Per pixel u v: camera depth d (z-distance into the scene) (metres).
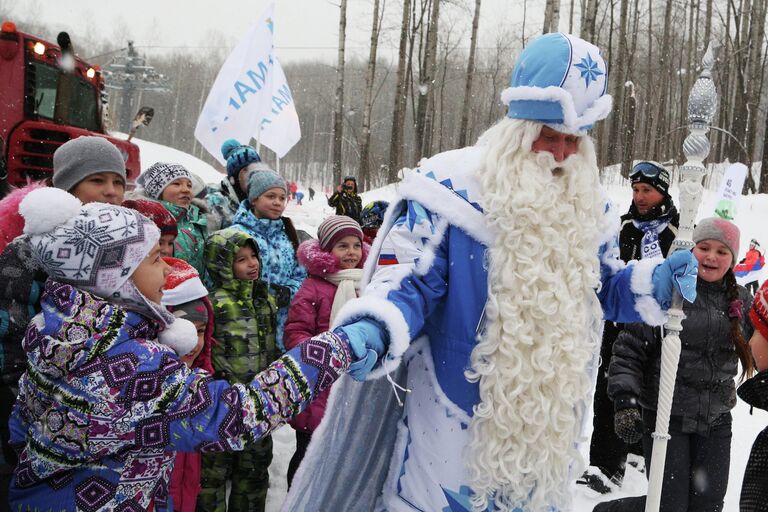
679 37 36.75
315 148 67.25
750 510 1.99
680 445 2.93
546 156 2.01
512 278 1.95
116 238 1.62
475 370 2.02
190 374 1.61
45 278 2.02
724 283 3.02
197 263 3.65
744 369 3.00
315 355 1.68
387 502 2.20
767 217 17.50
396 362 1.86
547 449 2.00
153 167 3.90
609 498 3.91
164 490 1.76
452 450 2.05
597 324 2.17
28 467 1.64
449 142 51.72
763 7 27.11
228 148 5.12
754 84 27.58
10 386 1.99
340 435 2.16
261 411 1.59
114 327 1.58
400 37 25.17
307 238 4.91
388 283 1.99
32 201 1.61
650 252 3.89
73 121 8.84
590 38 18.64
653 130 36.12
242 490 3.27
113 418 1.54
